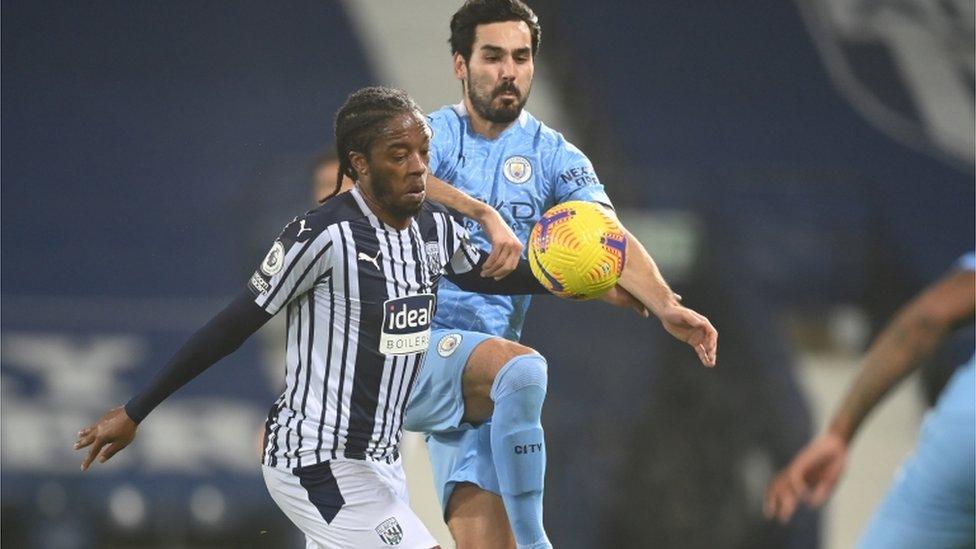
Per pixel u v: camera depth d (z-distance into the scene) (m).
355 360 14.03
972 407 12.32
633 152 45.06
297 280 13.69
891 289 42.72
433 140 16.41
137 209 42.56
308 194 42.44
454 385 15.95
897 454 38.84
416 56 46.03
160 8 46.47
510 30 16.11
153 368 40.12
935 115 47.38
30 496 38.38
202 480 38.91
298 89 45.06
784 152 45.94
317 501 14.24
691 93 46.75
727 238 42.97
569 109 45.53
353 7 46.78
